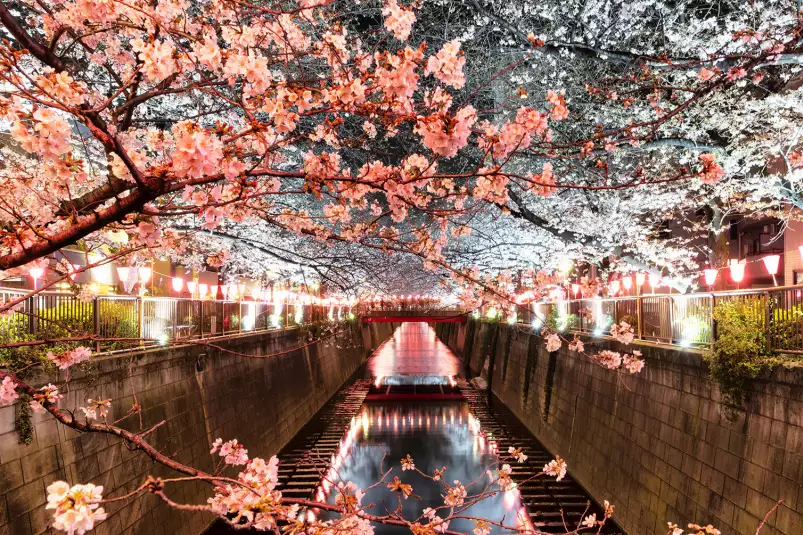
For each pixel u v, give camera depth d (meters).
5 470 9.38
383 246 5.70
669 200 19.77
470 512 19.33
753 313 11.49
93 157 10.27
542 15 16.84
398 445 28.41
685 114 16.53
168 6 3.93
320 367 38.28
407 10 3.99
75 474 10.98
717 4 16.06
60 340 4.25
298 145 10.69
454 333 82.94
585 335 21.44
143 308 14.71
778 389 10.23
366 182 4.00
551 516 18.02
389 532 18.03
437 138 3.47
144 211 3.76
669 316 15.09
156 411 14.45
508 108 17.20
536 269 24.59
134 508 12.74
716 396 12.24
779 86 15.50
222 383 19.64
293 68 8.52
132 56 5.68
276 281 26.94
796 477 9.55
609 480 17.67
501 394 39.00
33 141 3.31
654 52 15.46
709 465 12.20
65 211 4.60
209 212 3.97
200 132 3.20
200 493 16.31
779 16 13.74
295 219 5.61
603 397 19.25
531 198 21.66
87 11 3.73
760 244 27.75
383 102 3.94
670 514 13.49
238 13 5.06
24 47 4.08
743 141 16.55
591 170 18.47
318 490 21.11
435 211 4.95
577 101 17.77
